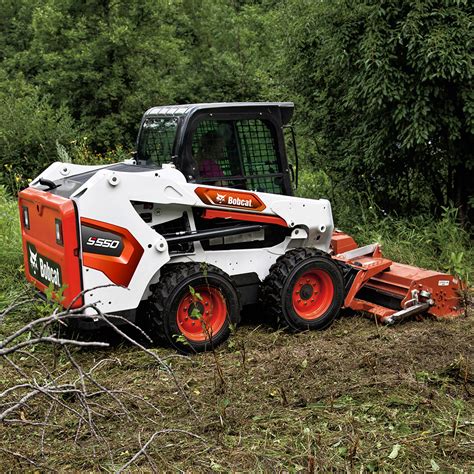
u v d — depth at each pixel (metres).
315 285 5.84
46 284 5.41
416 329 5.66
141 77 19.36
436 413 4.14
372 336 5.49
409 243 7.77
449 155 8.09
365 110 8.19
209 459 3.61
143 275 5.12
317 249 5.88
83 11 19.22
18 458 3.47
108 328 5.70
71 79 18.70
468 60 7.26
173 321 5.19
